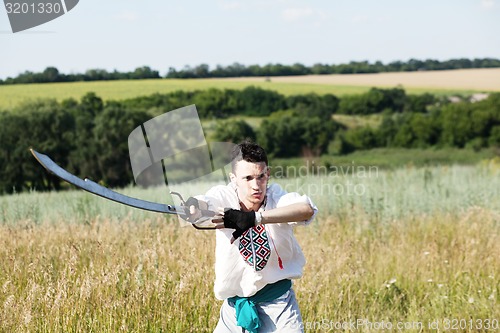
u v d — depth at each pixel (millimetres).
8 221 11727
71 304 6738
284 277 5184
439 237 11289
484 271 9094
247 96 80625
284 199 5109
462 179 18031
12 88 83375
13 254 8539
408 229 12164
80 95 80250
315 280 7840
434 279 8844
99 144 59156
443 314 7785
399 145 72125
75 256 7559
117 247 9039
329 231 11453
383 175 19688
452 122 72250
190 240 9062
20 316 6520
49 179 56188
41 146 57812
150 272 7680
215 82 96750
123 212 13156
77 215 13297
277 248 5102
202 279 7480
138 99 79688
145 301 6883
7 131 56375
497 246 10109
